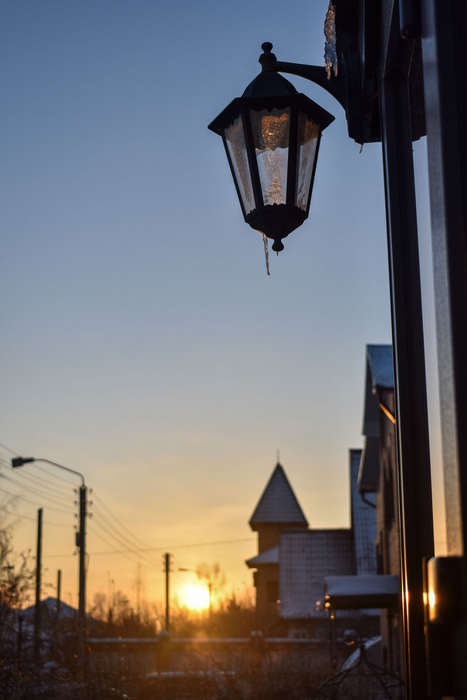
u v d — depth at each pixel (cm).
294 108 482
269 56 496
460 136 211
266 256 509
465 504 188
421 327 341
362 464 3422
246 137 484
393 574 2888
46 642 2747
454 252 203
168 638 3828
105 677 2639
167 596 6175
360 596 2764
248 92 491
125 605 7362
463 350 196
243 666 2822
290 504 7256
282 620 4897
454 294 200
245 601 8088
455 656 193
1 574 2275
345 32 458
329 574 5075
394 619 2758
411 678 336
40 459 3038
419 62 377
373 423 3259
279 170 480
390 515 2906
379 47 406
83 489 3142
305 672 2588
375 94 447
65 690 2283
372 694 2170
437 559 197
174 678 2589
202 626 7081
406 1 240
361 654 2228
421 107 403
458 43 217
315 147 499
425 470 334
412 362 355
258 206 481
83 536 3105
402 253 374
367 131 475
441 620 194
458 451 190
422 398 343
